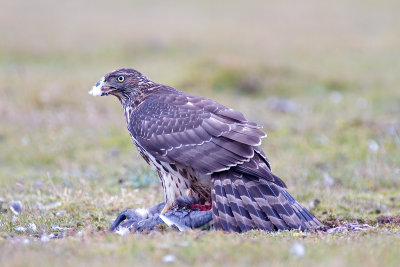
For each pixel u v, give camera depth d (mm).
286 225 8406
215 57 25188
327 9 41656
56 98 20172
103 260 6637
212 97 21547
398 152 15188
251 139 8828
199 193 9945
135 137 9875
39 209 10875
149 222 8828
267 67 24422
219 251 6867
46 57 28359
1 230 9328
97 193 11945
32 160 15430
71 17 38344
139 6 43594
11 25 34312
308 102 21312
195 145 9164
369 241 7609
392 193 12516
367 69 26141
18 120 18219
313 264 6406
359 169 13828
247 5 43750
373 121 18016
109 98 20859
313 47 30391
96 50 29453
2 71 25000
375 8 41719
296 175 13586
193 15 40031
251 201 8578
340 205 11320
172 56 28641
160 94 10250
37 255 6855
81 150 16094
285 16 39438
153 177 12953
